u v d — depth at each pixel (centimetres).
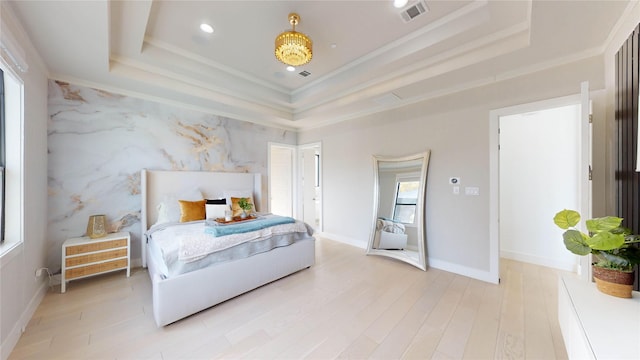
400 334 184
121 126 314
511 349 166
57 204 269
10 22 164
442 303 229
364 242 412
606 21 174
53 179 267
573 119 308
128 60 267
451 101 305
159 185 342
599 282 144
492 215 276
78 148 283
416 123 341
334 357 160
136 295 243
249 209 340
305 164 562
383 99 341
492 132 275
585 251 138
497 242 273
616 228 135
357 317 206
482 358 159
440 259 318
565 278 167
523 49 211
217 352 165
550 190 321
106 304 225
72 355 161
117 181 311
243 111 413
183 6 201
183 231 255
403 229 347
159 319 187
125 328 190
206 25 228
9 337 162
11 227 184
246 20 221
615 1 153
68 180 277
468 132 292
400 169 357
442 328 190
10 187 184
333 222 465
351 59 294
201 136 391
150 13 209
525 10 187
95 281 275
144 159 333
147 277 288
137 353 163
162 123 349
